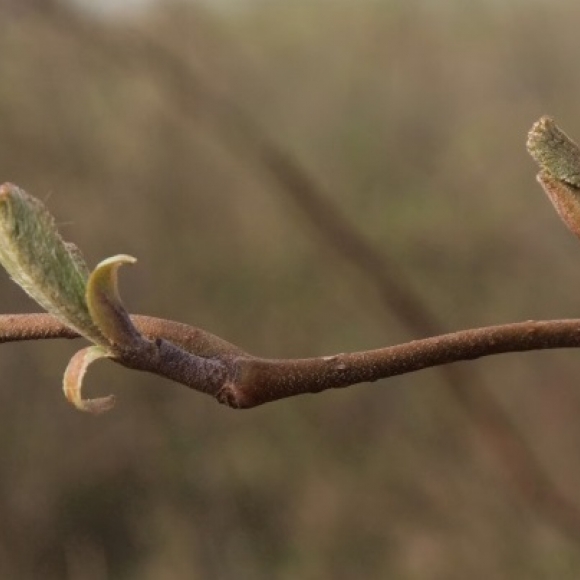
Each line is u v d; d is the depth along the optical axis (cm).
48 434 1162
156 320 170
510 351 165
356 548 1124
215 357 166
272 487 1180
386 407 1145
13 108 1206
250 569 1147
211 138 1170
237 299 1262
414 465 1098
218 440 1199
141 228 1253
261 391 164
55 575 1129
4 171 1212
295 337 1238
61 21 859
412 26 1360
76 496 1157
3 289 1069
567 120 1278
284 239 1220
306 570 1127
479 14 1316
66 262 153
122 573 1145
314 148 1387
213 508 1179
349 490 1147
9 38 1121
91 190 1241
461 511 1066
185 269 1262
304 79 1420
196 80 874
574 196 164
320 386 164
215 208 1254
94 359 156
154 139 1230
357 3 1409
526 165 1296
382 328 1153
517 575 1016
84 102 1209
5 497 1134
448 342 164
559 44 1293
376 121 1402
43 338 174
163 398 1198
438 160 1359
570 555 989
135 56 868
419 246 1261
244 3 1348
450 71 1366
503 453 757
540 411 1029
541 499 750
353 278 995
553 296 1202
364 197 1341
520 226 1238
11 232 147
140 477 1181
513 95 1319
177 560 1148
